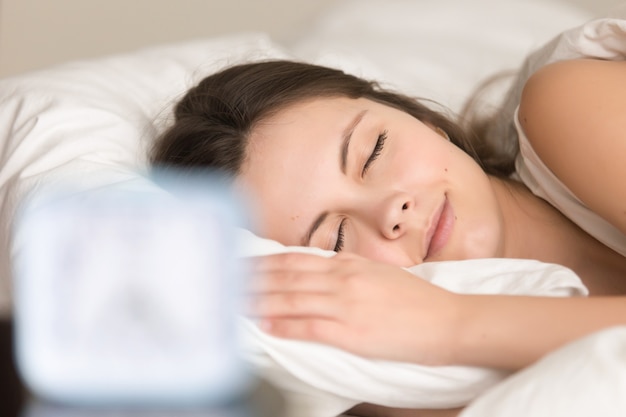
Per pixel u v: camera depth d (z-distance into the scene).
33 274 0.60
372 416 1.12
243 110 1.28
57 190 1.18
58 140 1.33
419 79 1.80
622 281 1.29
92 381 0.53
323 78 1.33
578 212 1.24
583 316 0.89
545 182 1.26
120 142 1.37
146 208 0.67
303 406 0.96
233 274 0.94
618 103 1.14
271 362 0.93
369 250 1.16
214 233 0.67
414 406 0.95
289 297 0.93
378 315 0.91
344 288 0.93
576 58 1.35
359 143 1.21
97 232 0.64
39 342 0.52
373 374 0.91
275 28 2.33
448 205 1.17
